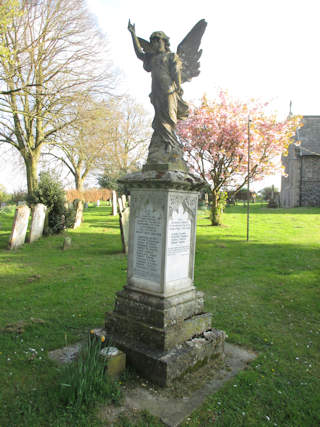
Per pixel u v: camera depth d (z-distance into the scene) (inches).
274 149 663.8
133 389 137.9
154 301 159.3
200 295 180.2
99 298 259.4
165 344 148.6
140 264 172.1
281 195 1748.3
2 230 651.5
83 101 696.4
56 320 212.2
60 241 530.0
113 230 682.8
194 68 188.2
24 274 331.6
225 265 381.1
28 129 727.7
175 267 167.6
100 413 122.4
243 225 768.3
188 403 130.7
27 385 139.5
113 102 764.6
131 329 161.8
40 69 659.4
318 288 291.1
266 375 154.9
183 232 171.5
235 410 128.3
